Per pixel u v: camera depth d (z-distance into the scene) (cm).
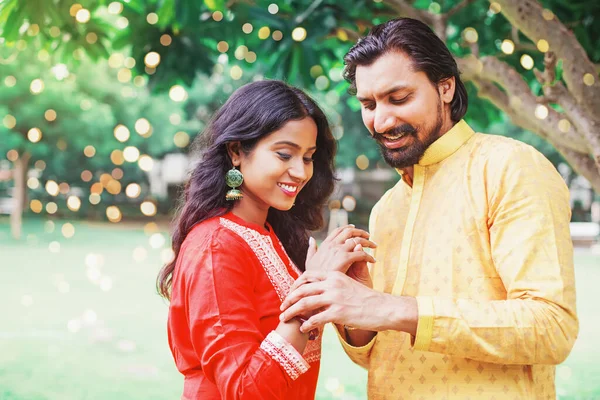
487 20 475
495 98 361
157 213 2692
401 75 190
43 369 626
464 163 197
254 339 178
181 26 411
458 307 172
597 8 388
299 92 200
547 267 171
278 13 432
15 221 1803
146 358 670
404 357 197
